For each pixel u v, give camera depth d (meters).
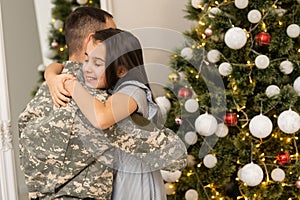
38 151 1.76
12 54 2.96
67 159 1.75
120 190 1.85
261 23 2.72
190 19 3.00
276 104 2.63
